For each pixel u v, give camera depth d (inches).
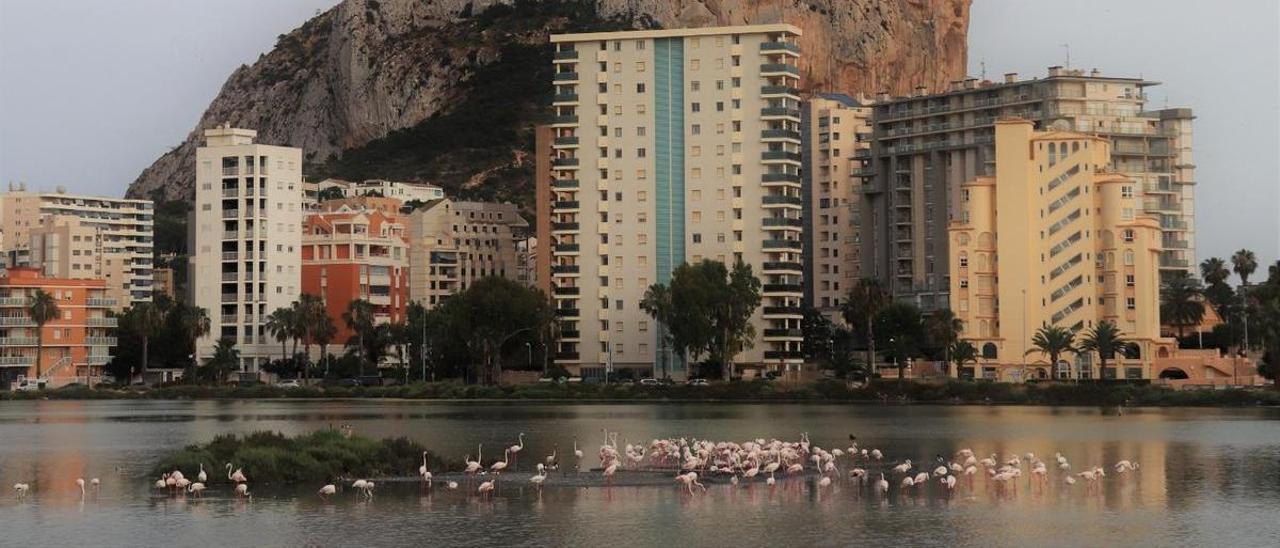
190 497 4697.3
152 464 5807.1
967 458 5300.2
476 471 5260.8
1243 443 6702.8
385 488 4869.6
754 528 4131.4
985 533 4077.3
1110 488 4990.2
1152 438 7003.0
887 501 4638.3
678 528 4131.4
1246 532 4106.8
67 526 4190.5
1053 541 3969.0
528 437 7066.9
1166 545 3924.7
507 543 3914.9
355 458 5191.9
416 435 7209.6
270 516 4311.0
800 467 5255.9
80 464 5821.9
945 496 4756.4
